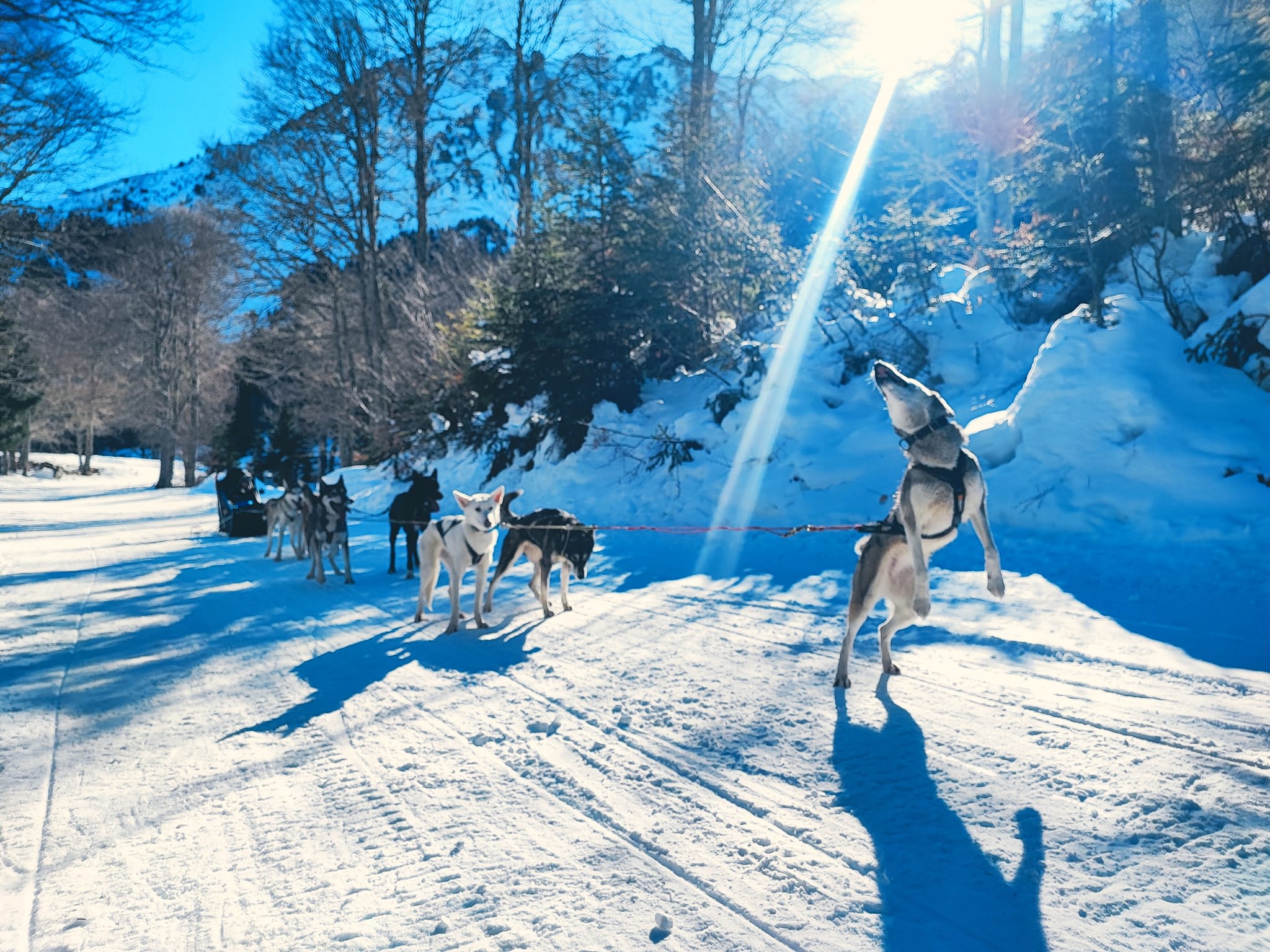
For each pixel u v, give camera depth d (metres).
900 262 14.81
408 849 3.34
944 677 5.11
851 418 12.21
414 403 22.03
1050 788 3.53
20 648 7.55
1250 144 10.27
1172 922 2.57
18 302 33.88
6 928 2.89
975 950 2.49
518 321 17.06
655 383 17.50
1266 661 4.88
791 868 3.02
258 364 40.84
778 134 24.36
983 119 17.06
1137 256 11.50
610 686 5.39
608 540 11.95
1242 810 3.21
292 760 4.43
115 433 69.81
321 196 27.02
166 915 2.94
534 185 22.42
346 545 10.58
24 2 12.09
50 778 4.34
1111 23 12.24
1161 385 9.20
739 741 4.29
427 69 25.75
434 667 6.16
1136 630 5.64
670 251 15.68
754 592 7.91
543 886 2.99
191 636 7.80
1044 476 9.10
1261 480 7.81
